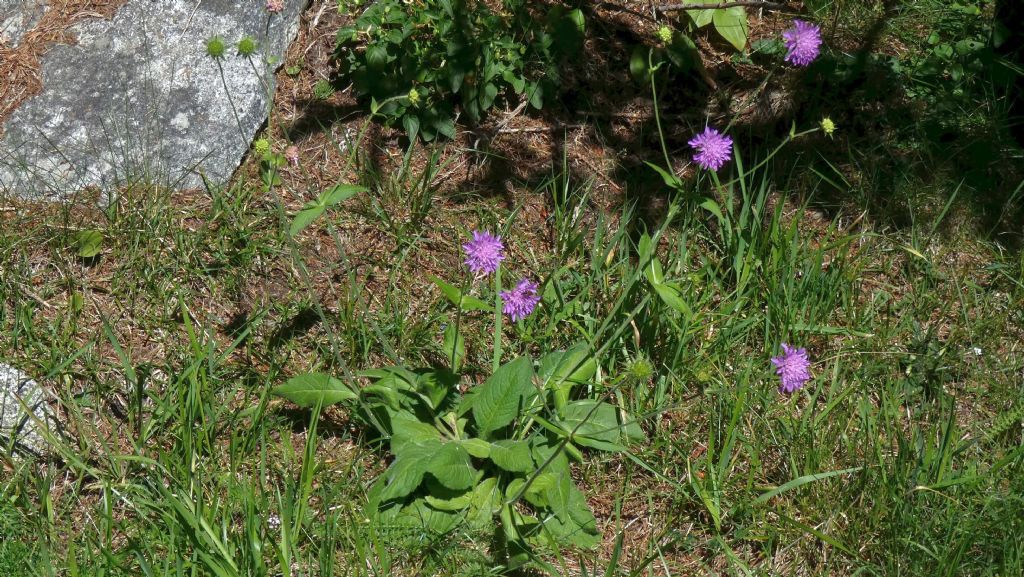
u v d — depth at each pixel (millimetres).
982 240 2164
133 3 2227
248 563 1777
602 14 2369
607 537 1877
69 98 2162
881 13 2408
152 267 2039
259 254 2076
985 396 1997
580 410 1899
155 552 1808
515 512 1836
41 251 2051
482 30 2223
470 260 1825
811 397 1987
